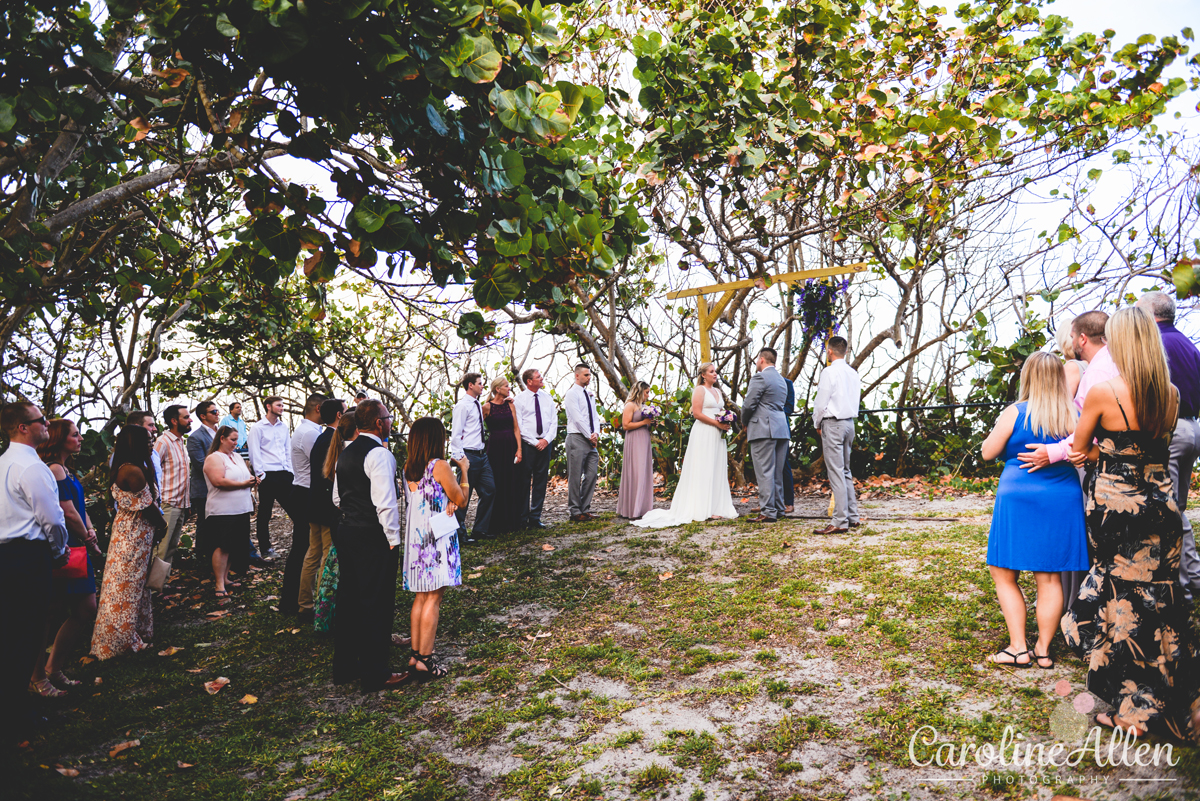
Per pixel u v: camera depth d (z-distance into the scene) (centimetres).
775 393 757
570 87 331
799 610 478
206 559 777
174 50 316
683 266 860
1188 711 276
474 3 297
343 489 434
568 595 562
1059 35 746
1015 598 371
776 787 286
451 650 472
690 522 779
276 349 1088
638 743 331
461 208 347
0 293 401
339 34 274
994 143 580
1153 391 287
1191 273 304
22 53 298
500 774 315
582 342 1032
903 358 1011
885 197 788
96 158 448
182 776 327
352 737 358
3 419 379
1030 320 916
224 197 689
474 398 796
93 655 496
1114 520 296
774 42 737
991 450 376
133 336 772
